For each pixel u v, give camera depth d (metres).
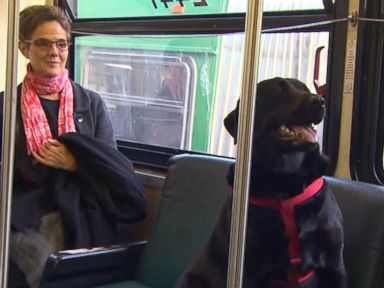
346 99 2.12
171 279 2.34
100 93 3.11
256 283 1.65
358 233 1.81
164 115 2.87
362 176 2.12
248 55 1.15
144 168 2.92
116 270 2.42
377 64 2.05
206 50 2.66
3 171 1.17
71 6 3.13
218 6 2.57
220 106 2.65
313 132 1.67
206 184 2.37
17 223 2.35
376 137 2.08
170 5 2.74
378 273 1.75
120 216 2.50
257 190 1.66
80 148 2.47
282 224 1.62
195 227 2.34
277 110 1.68
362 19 2.05
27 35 2.49
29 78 2.54
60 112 2.55
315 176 1.65
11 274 2.40
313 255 1.63
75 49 3.16
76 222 2.40
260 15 1.14
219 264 1.73
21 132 2.51
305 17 2.22
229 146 2.64
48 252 2.37
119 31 2.96
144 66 2.91
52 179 2.47
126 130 3.04
